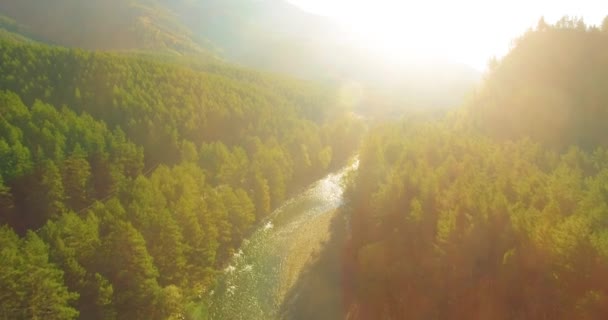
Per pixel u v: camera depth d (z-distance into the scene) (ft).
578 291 108.88
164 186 226.17
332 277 220.02
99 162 266.36
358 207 255.50
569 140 262.47
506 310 128.67
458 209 153.28
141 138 321.52
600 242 107.45
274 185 311.68
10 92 296.71
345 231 273.54
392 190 201.36
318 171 397.80
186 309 181.37
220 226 232.53
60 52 406.21
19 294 122.83
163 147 325.83
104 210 186.60
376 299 178.91
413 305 158.61
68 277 143.13
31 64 364.79
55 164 235.81
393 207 196.75
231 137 377.30
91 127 288.71
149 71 426.51
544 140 271.49
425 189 184.65
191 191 228.43
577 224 113.80
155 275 167.22
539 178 172.65
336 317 188.85
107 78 378.94
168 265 183.52
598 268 104.73
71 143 261.85
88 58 405.59
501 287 129.59
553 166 200.44
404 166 229.45
